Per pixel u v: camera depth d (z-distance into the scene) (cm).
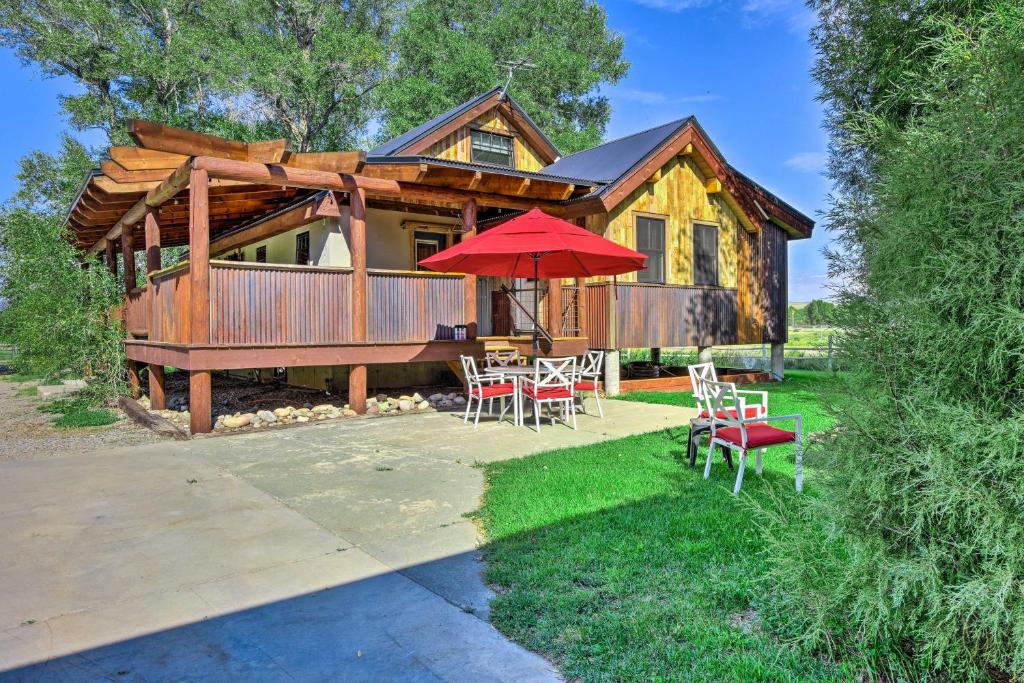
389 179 965
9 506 498
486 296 1280
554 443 729
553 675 249
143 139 725
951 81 257
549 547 380
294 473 602
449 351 1055
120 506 496
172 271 900
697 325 1363
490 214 1373
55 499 518
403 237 1312
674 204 1352
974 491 206
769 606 292
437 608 311
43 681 249
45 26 2323
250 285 856
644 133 1509
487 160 1516
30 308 1205
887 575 227
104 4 2453
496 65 3100
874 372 243
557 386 845
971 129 227
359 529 436
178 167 898
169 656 268
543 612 299
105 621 301
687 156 1373
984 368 218
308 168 894
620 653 260
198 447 740
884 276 248
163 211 1247
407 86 2766
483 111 1475
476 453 683
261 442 766
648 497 485
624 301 1218
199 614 308
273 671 254
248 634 287
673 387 1323
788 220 1559
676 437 745
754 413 589
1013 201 210
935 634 223
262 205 1230
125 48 2394
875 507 238
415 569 362
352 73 2733
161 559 382
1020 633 201
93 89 2652
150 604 319
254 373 1581
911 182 240
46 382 1570
